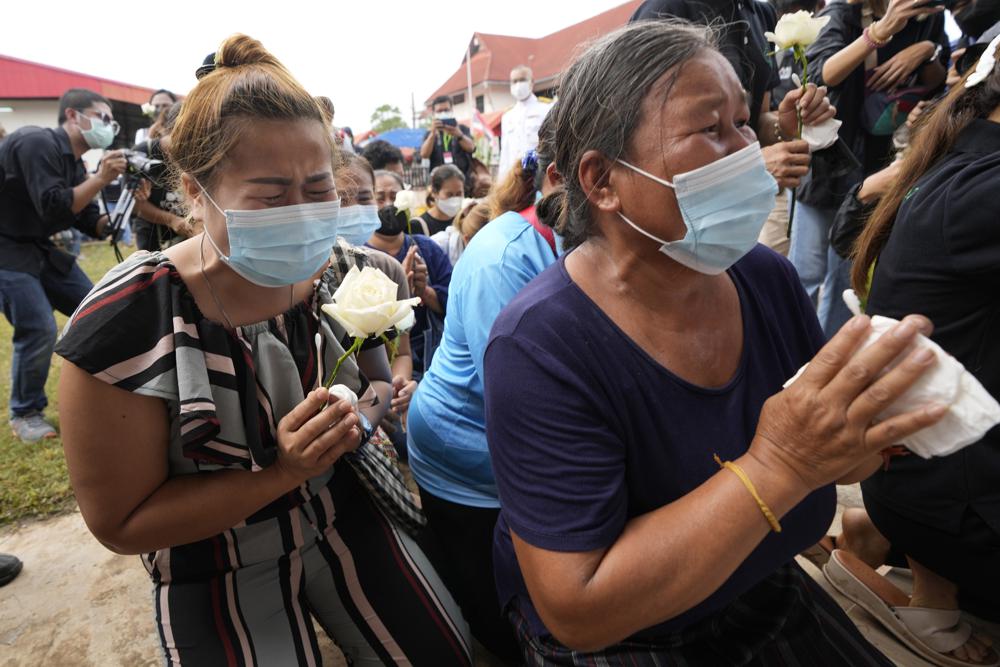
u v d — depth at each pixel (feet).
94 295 3.80
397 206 10.14
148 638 6.61
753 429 3.58
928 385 2.35
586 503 3.08
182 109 3.84
